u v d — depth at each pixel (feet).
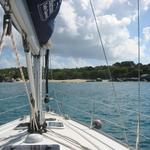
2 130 16.43
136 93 137.59
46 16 10.67
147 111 67.92
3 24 6.76
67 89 163.12
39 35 12.08
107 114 61.05
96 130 17.85
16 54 8.00
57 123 18.07
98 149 13.44
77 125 19.38
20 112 60.80
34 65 14.65
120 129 39.11
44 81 20.58
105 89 174.70
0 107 71.97
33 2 9.23
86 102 91.25
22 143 12.37
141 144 31.65
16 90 137.08
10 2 6.78
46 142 12.71
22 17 8.14
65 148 12.87
